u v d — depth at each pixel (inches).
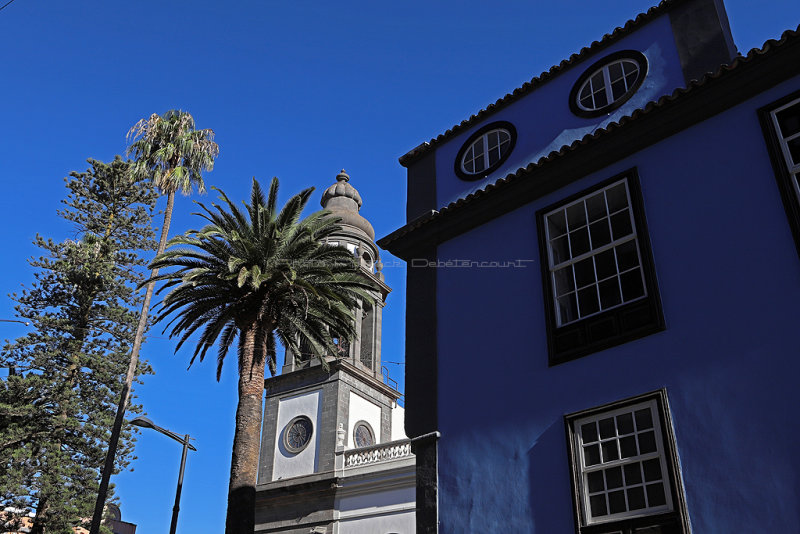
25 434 1264.8
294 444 1379.2
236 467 738.8
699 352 364.2
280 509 1262.3
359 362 1486.2
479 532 413.1
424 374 495.5
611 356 398.6
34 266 1423.5
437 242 542.0
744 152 390.9
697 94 413.7
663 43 480.7
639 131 435.8
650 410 372.2
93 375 1360.7
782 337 338.3
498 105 564.1
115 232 1534.2
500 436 430.6
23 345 1362.0
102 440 1307.8
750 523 316.2
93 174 1544.0
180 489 911.0
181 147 1298.0
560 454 396.2
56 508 1201.4
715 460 337.1
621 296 411.8
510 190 495.5
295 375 1464.1
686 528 332.2
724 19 478.0
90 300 1435.8
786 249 354.0
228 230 845.8
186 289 819.4
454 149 583.8
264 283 806.5
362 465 1206.9
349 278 861.2
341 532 1154.0
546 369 426.3
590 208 454.3
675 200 408.5
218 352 922.7
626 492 365.1
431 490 451.5
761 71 394.0
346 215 1720.0
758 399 335.3
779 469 316.8
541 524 386.9
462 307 497.0
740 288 362.0
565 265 449.1
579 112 504.4
